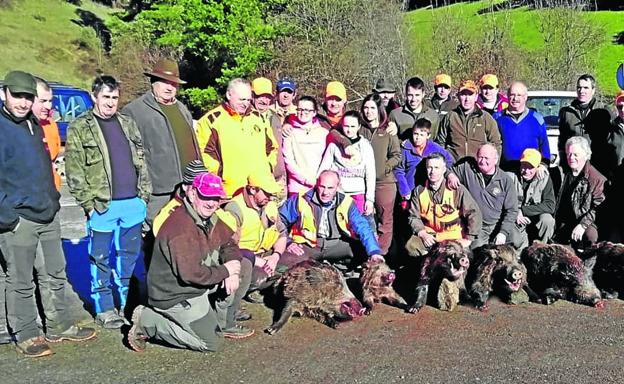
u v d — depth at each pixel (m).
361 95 19.52
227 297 4.81
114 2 45.22
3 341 4.69
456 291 5.52
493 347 4.68
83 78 33.06
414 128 6.62
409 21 21.75
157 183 5.23
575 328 5.06
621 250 5.69
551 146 10.90
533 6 23.83
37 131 4.55
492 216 6.31
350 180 6.38
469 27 22.03
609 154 6.75
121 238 5.10
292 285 5.23
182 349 4.66
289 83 7.09
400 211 6.74
